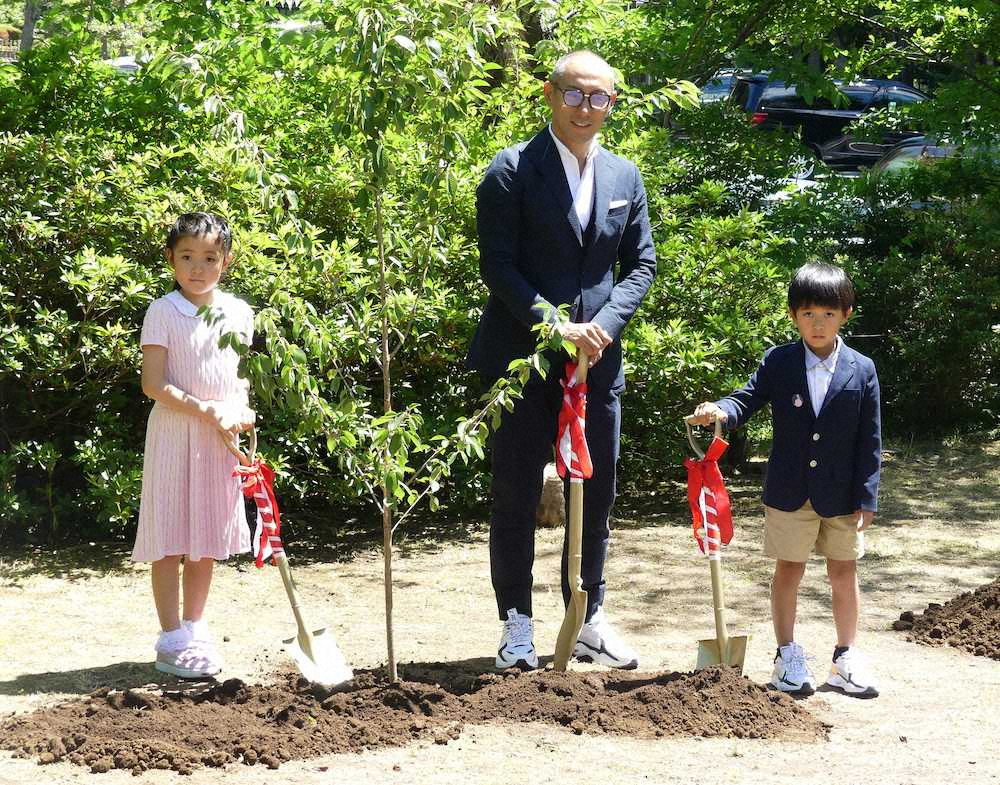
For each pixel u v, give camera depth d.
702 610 5.38
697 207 9.02
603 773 3.46
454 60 3.99
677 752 3.63
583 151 4.49
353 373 6.71
